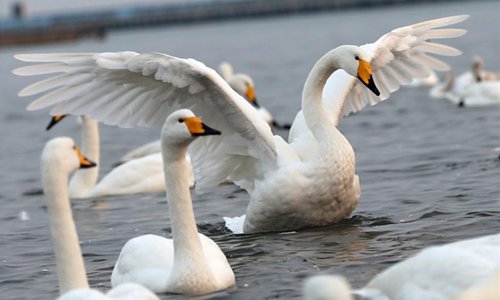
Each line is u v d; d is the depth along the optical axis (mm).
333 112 16906
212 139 16219
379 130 28891
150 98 15789
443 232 14992
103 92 15641
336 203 16016
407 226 15617
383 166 22016
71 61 15250
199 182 16625
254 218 16078
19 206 21234
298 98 41281
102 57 15109
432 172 20578
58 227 11523
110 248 16188
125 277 12945
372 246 14555
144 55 15023
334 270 13336
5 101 53250
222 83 15406
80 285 11547
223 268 12922
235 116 15766
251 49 86875
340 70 17516
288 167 15883
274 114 36094
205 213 18297
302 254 14406
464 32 17859
